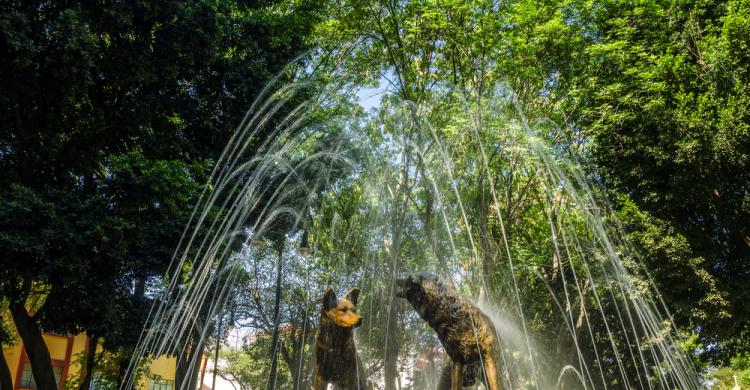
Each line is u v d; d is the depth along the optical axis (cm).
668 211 1594
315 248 1920
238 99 1620
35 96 1295
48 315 1340
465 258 1653
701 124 1455
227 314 2138
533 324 1898
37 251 1155
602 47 1548
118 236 1253
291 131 1742
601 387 1950
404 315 1430
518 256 1800
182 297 1627
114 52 1409
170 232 1420
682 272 1496
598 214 1669
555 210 1767
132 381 1686
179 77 1603
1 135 1372
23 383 2227
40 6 1327
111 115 1473
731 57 1498
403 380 1430
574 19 1648
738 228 1544
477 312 630
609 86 1590
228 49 1631
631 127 1614
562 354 1912
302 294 2016
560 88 1728
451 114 1628
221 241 1565
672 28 1686
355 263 1858
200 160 1648
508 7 1620
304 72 1881
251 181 1689
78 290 1295
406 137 1739
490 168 1758
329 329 593
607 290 1834
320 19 1830
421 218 1708
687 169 1495
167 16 1436
